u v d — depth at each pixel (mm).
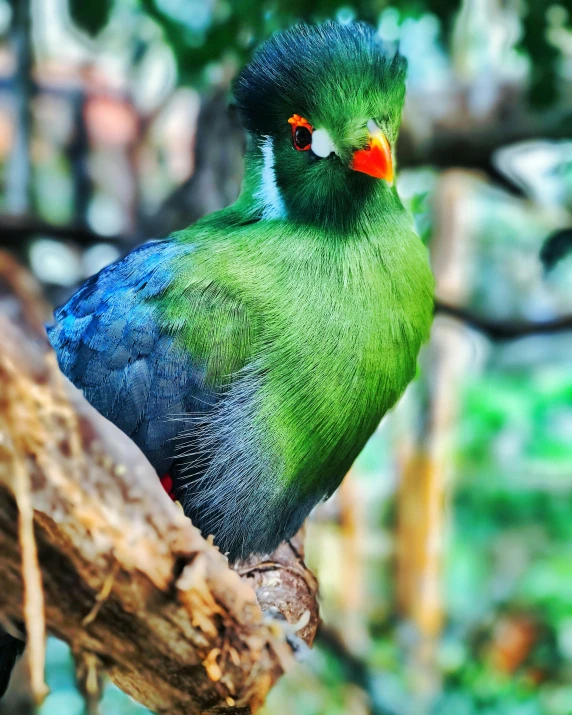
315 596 3068
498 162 3344
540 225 4199
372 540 3982
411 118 3309
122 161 3939
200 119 3264
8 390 2865
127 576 2887
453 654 3750
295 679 3127
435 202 3525
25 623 2885
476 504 4371
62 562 2881
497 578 4199
